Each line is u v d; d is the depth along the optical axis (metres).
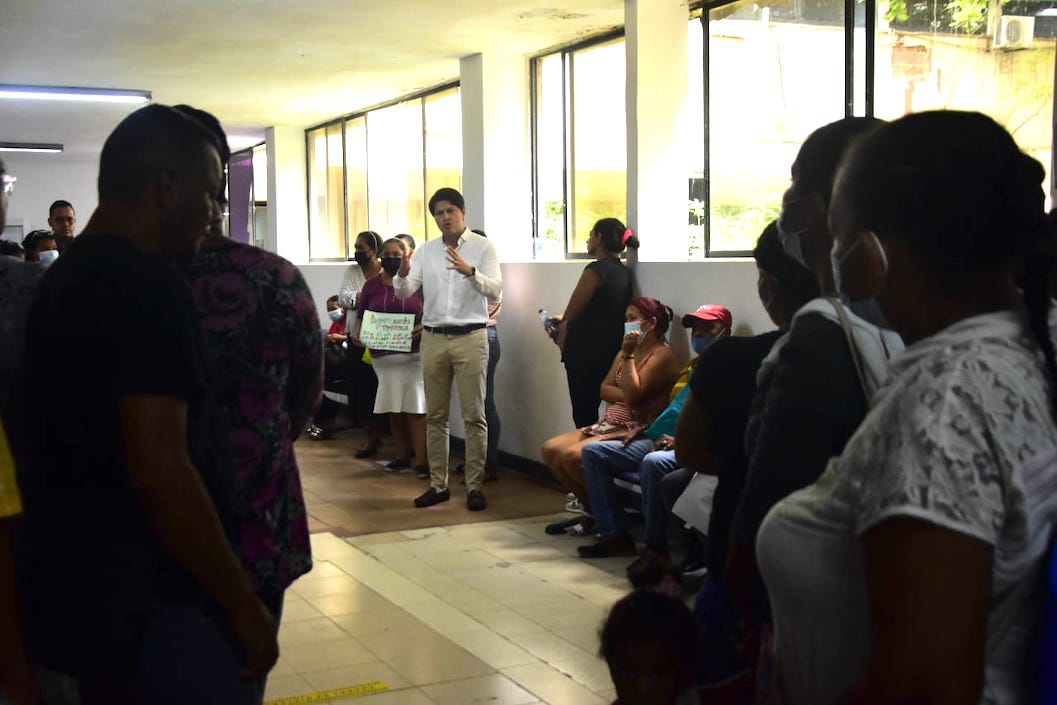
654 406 5.53
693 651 2.13
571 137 7.77
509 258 8.21
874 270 1.22
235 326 2.05
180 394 1.71
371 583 4.99
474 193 8.29
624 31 6.95
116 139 1.86
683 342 5.89
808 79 5.76
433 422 6.59
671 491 4.74
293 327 2.11
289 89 9.95
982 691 1.10
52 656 1.74
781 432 1.69
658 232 6.48
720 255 6.42
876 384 1.64
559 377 7.09
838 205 1.28
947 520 1.06
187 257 2.01
